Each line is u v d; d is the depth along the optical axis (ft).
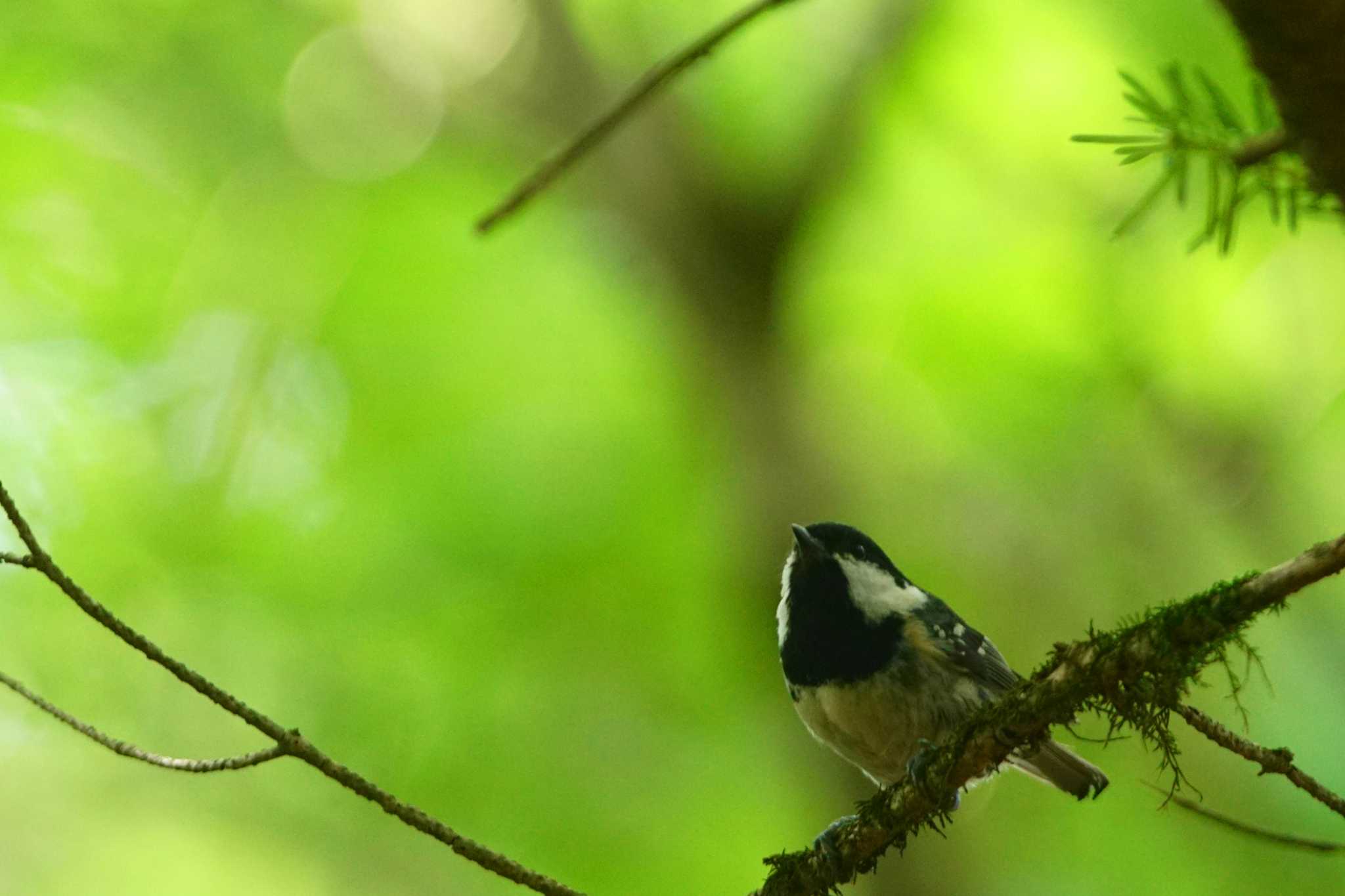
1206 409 43.83
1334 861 34.42
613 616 43.14
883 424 45.78
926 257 45.70
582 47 45.93
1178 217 41.14
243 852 41.47
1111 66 41.32
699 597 43.32
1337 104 9.16
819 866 18.06
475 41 47.06
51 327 39.99
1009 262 44.68
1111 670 13.94
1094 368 43.91
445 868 40.01
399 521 41.60
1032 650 44.32
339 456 42.78
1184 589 44.57
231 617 40.45
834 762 38.47
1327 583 36.70
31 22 41.83
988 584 44.91
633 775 40.91
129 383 40.70
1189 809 14.44
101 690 39.32
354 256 45.14
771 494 41.83
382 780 39.45
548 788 40.19
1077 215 43.55
